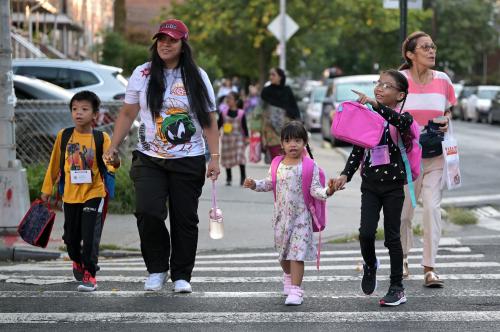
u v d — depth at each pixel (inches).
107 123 1238.3
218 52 3002.0
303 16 2805.1
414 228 930.1
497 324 499.2
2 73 876.0
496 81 4955.7
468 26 5152.6
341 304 556.1
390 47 3850.9
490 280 643.5
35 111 1175.0
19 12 2242.9
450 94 634.8
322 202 561.9
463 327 492.1
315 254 564.4
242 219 1023.0
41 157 1176.8
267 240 895.7
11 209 868.6
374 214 554.9
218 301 563.2
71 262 773.3
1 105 876.6
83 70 1503.4
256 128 1457.9
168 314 523.2
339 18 2851.9
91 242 596.7
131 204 1057.5
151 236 581.3
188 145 572.1
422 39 622.8
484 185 1389.0
